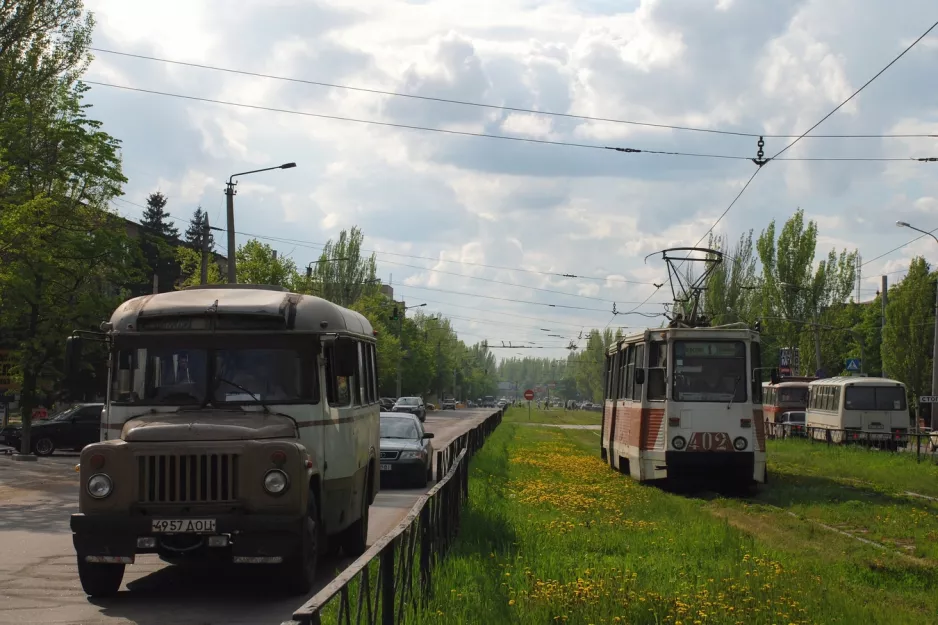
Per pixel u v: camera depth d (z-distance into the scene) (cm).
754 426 2397
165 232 8156
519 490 2241
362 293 8938
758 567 1181
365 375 1381
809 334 7006
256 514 973
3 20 3284
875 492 2397
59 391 4216
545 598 927
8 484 2403
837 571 1213
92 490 976
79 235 3131
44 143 3198
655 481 2559
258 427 1016
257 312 1104
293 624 466
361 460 1307
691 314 2930
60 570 1178
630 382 2747
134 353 1104
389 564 709
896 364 6656
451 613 845
